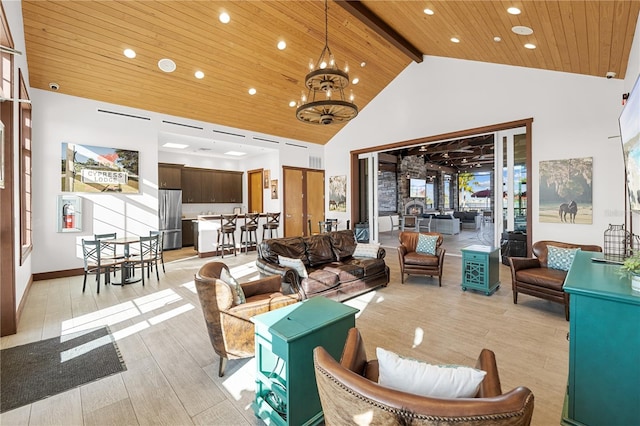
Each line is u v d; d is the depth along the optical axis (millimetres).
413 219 13359
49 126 5160
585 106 4996
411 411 850
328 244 4801
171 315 3584
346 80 3680
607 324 1609
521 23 3715
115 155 5836
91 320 3436
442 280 5215
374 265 4562
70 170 5363
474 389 1036
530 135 5578
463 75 6492
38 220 5070
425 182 14828
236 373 2406
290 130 8539
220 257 7395
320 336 1860
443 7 4043
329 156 9703
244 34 5238
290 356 1698
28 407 2000
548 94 5375
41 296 4258
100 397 2109
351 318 2078
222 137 7465
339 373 990
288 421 1704
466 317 3521
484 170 16328
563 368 2438
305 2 4992
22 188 4062
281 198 8812
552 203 5352
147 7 4367
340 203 9422
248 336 2404
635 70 3500
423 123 7215
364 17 5156
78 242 5469
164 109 6367
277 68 6168
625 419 1571
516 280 3938
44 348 2787
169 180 8781
